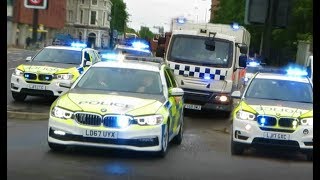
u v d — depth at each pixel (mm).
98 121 8750
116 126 8727
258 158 10211
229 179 8109
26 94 16312
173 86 11492
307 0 43844
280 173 8852
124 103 9016
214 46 16516
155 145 8969
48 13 95875
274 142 9922
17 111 13672
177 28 17266
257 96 11125
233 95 11359
